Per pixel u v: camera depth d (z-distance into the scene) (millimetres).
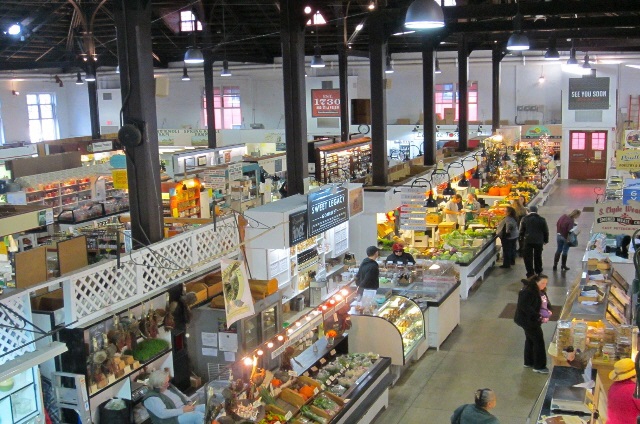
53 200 18578
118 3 7844
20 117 31734
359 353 9133
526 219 14422
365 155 24469
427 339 10711
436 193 17578
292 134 11008
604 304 8812
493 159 23016
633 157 16016
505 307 12805
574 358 7211
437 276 11250
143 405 7383
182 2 21219
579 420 5984
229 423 6637
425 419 8484
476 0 18203
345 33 21875
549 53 19031
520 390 9195
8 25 21328
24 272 6867
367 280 10328
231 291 7262
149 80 8047
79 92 34000
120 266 7199
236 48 28172
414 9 8195
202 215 18203
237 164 19234
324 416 7430
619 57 27344
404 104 31547
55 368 6770
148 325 7578
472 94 30688
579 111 28375
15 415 6148
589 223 20047
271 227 8906
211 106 25203
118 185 10719
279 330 8742
